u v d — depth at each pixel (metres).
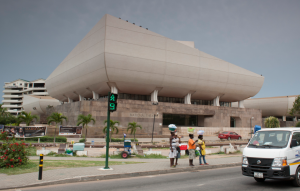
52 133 31.22
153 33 41.66
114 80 39.59
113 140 30.25
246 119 52.78
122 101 39.06
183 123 53.59
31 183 8.02
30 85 108.31
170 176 10.08
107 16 37.75
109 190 7.54
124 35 38.91
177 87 45.56
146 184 8.46
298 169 8.18
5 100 109.88
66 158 15.17
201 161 13.39
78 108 37.88
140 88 43.50
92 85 43.62
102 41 37.84
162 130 44.38
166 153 19.41
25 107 82.69
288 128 9.06
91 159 14.78
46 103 72.44
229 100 56.69
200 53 46.78
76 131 26.88
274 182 8.97
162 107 42.50
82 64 43.16
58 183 8.42
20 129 24.03
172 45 43.50
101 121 36.97
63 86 53.62
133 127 30.70
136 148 17.78
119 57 38.19
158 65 41.62
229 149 19.78
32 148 20.12
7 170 10.13
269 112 72.56
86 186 8.07
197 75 46.09
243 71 51.81
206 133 47.47
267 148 8.27
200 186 8.20
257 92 54.66
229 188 7.96
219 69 48.66
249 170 8.32
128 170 10.44
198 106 47.28
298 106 56.44
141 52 40.16
